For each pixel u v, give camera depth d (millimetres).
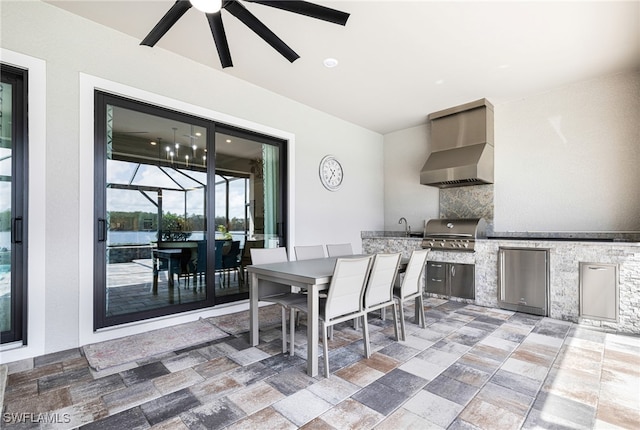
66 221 2537
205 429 1582
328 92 4141
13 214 2385
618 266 3107
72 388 1968
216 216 3643
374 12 2543
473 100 4375
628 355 2484
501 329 3113
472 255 4160
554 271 3488
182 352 2518
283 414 1709
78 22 2641
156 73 3082
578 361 2375
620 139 3582
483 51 3119
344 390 1955
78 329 2586
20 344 2373
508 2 2418
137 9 2564
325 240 4844
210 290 3545
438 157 4680
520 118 4289
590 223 3752
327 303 2184
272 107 4129
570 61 3311
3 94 2379
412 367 2273
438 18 2615
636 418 1679
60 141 2521
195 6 1873
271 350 2570
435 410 1749
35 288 2387
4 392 1914
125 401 1828
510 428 1599
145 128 3107
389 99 4352
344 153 5203
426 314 3654
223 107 3605
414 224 5504
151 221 3117
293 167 4402
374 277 2527
